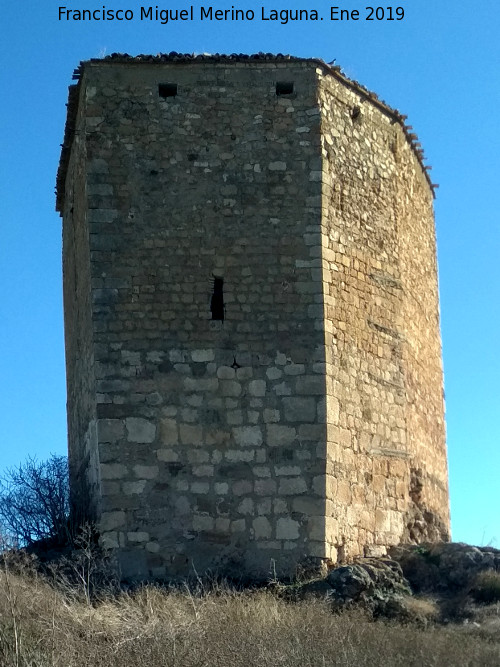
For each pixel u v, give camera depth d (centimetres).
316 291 2114
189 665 1590
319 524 2030
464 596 2023
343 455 2105
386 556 2162
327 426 2070
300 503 2036
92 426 2092
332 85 2231
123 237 2100
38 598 1775
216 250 2109
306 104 2181
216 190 2131
